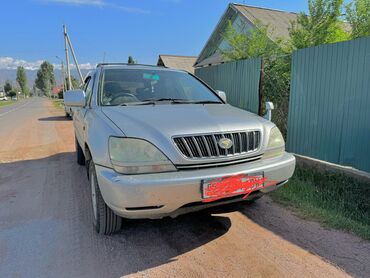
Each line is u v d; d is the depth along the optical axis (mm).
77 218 3488
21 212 3686
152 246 2885
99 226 3008
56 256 2738
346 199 3662
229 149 2645
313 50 4734
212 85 7875
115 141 2520
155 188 2334
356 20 6883
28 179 5055
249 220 3383
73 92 3906
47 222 3400
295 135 5230
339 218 3293
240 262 2611
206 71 8117
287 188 4129
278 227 3211
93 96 3680
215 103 3838
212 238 3018
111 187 2416
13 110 29812
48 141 9016
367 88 4008
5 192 4418
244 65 6621
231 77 7090
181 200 2412
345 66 4270
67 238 3043
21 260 2684
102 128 2764
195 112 3037
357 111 4160
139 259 2680
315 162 4492
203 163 2535
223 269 2518
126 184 2338
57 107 32031
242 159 2730
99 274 2482
